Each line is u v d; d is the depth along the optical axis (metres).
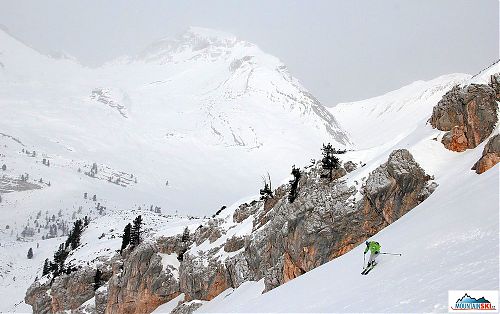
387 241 32.44
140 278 96.69
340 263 36.69
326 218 53.84
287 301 33.09
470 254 21.41
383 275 25.69
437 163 47.00
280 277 57.62
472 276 18.81
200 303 78.06
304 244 54.72
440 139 49.56
